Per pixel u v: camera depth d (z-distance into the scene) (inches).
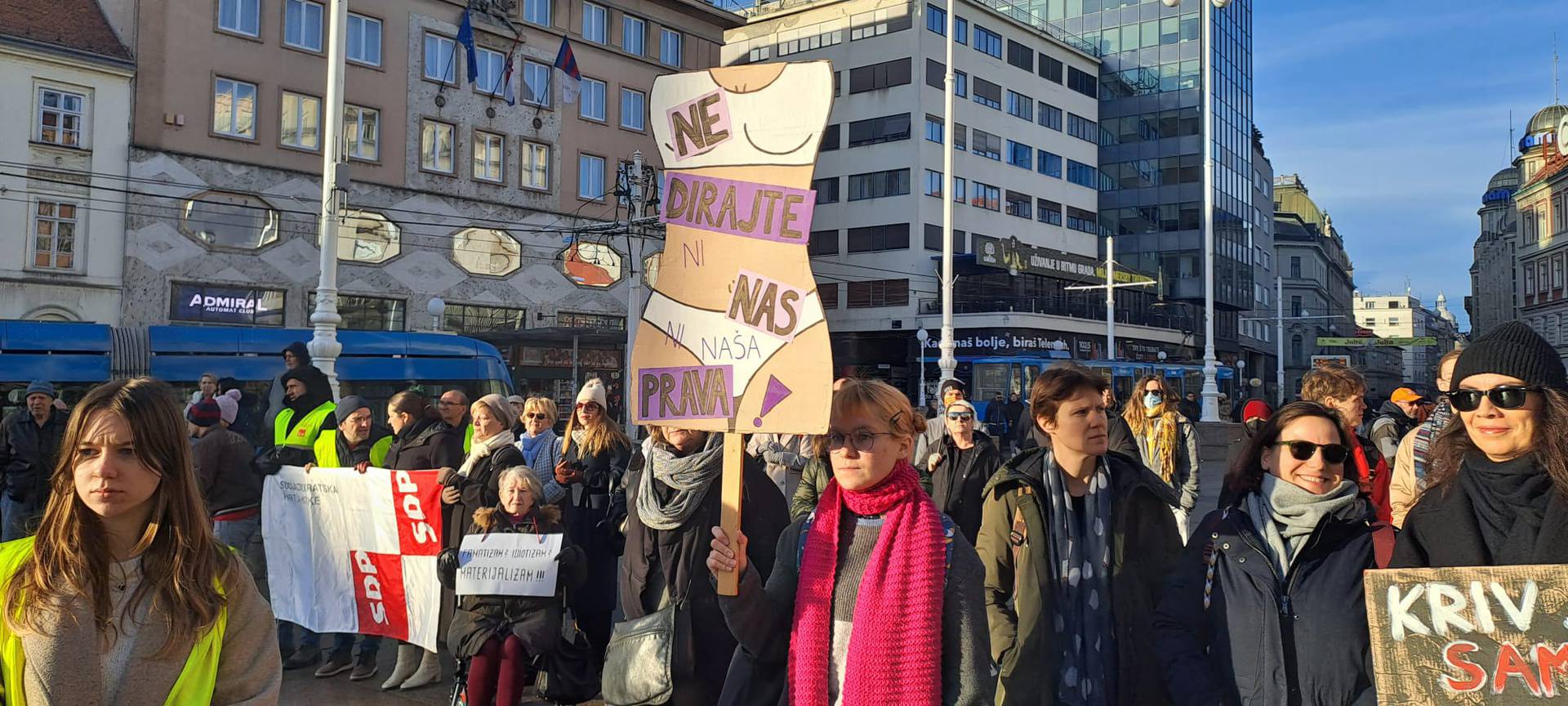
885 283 1957.4
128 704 86.6
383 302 1322.6
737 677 123.2
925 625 102.3
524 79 1476.4
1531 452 95.7
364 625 235.1
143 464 88.5
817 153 122.7
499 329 1350.9
